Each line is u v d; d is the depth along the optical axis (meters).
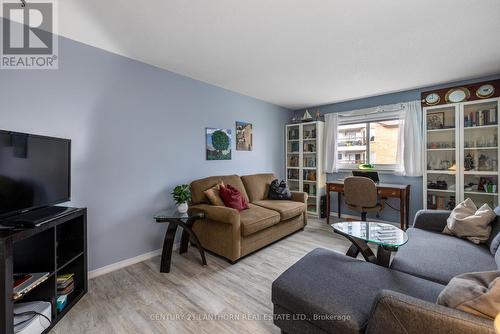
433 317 0.80
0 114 1.69
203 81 3.16
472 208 2.10
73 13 1.67
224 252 2.44
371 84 3.26
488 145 2.95
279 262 2.44
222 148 3.46
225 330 1.48
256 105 4.05
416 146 3.42
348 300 1.17
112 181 2.29
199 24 1.82
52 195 1.70
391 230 2.06
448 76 2.95
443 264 1.52
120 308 1.69
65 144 1.82
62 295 1.63
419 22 1.79
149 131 2.59
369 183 3.21
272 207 3.09
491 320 0.75
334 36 2.00
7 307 1.19
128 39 2.05
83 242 1.82
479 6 1.59
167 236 2.28
